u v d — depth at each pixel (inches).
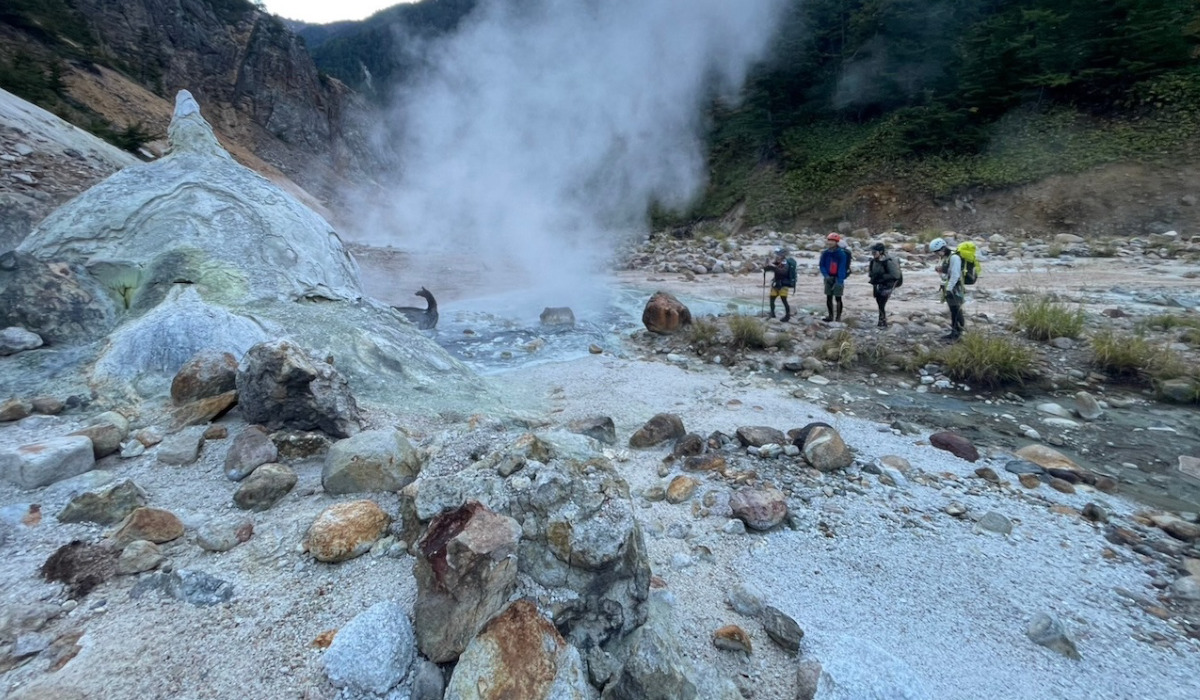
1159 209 679.7
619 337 391.2
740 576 122.6
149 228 257.4
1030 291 449.7
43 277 215.3
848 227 922.7
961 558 134.5
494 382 272.1
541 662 80.8
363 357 229.5
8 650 85.4
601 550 93.1
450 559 87.9
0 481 128.5
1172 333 331.3
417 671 85.3
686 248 811.4
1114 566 134.1
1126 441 220.1
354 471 132.9
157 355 195.2
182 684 82.4
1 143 529.3
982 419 243.4
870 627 108.9
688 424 223.6
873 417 244.5
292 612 96.7
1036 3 1069.8
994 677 98.9
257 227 279.7
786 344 343.3
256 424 162.1
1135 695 97.0
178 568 105.5
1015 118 926.4
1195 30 860.0
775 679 94.3
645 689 81.5
